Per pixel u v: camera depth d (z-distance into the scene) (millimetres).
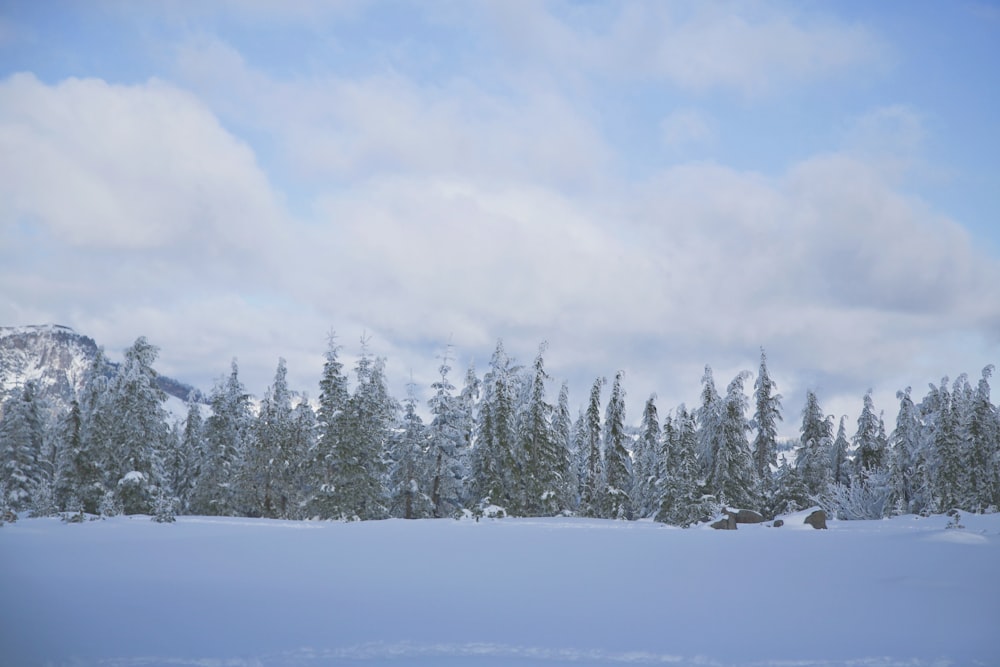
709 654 9523
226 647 9578
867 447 63500
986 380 51594
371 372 48625
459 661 9117
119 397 48375
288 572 15148
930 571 15195
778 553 18094
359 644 9758
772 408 56969
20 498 46375
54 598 12234
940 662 9242
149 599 12234
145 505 47406
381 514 47469
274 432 50094
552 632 10438
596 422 53875
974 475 50875
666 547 19531
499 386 49969
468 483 50062
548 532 24031
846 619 11242
